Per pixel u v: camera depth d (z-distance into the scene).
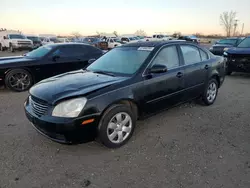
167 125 4.43
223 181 2.77
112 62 4.48
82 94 3.23
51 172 2.99
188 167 3.06
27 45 26.09
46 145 3.66
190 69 4.75
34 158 3.30
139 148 3.58
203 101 5.51
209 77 5.33
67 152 3.46
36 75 7.39
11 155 3.36
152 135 4.02
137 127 4.34
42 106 3.34
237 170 2.98
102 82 3.64
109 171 3.00
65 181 2.81
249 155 3.34
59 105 3.17
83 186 2.72
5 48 28.20
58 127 3.12
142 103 3.88
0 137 3.93
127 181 2.80
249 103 5.87
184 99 4.80
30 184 2.76
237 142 3.74
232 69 9.59
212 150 3.49
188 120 4.68
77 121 3.13
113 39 31.50
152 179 2.83
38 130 3.49
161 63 4.25
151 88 3.97
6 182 2.79
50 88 3.55
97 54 8.61
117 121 3.54
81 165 3.14
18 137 3.93
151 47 4.36
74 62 8.04
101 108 3.30
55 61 7.66
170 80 4.30
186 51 4.86
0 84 7.04
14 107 5.56
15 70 7.02
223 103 5.86
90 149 3.56
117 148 3.58
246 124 4.47
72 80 3.83
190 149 3.53
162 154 3.40
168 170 3.00
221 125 4.43
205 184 2.72
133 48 4.58
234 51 9.48
